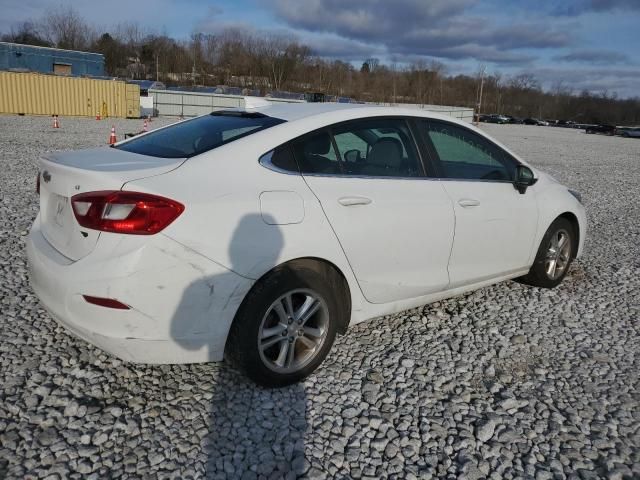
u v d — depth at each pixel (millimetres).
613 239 7211
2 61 40000
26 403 2729
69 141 16031
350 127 3316
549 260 4750
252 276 2715
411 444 2615
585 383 3281
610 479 2451
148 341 2555
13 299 3922
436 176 3664
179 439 2541
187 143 3098
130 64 73438
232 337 2789
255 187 2807
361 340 3670
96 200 2521
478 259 3941
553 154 23875
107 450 2441
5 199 7078
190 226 2543
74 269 2553
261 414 2764
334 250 3021
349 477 2375
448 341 3732
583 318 4297
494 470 2475
